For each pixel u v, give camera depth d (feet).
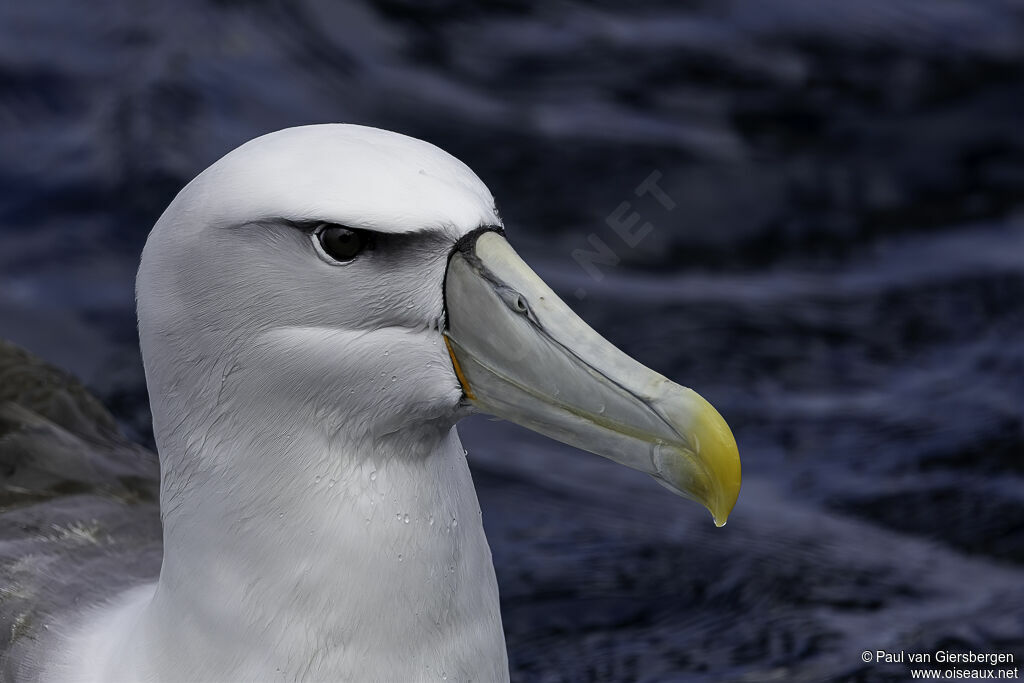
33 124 52.13
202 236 19.36
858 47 62.64
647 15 63.31
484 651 21.83
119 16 56.95
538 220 51.37
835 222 53.98
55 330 43.47
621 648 33.42
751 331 47.19
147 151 50.16
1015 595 35.73
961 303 49.37
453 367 20.11
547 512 38.70
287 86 55.21
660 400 19.63
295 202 18.97
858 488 40.22
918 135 58.34
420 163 19.60
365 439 20.12
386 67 57.57
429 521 20.66
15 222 48.08
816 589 35.86
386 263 19.35
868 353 46.50
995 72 61.72
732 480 19.48
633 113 57.62
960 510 39.11
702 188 54.08
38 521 25.71
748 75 60.29
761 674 32.55
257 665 20.56
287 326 19.51
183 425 20.30
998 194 56.13
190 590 20.75
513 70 58.85
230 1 57.88
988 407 43.65
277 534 20.24
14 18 56.39
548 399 19.88
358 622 20.43
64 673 22.22
